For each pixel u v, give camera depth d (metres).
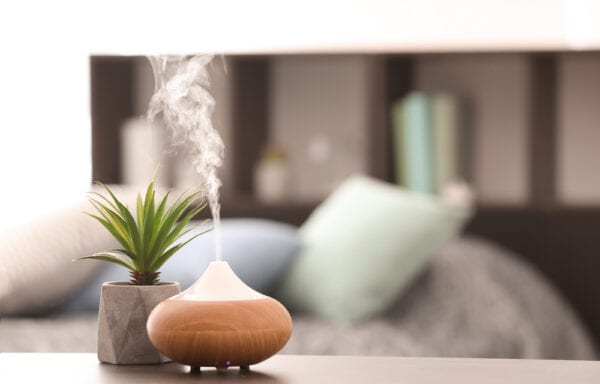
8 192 4.15
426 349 2.38
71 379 1.17
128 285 1.33
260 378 1.18
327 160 4.16
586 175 3.98
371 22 4.08
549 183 3.92
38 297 2.47
